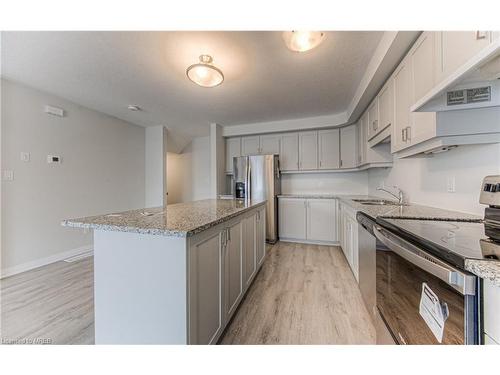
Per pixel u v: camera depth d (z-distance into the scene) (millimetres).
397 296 1033
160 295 1131
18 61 2064
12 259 2502
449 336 672
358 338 1463
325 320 1655
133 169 4184
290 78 2385
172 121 4035
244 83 2508
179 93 2789
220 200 2875
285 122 3922
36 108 2711
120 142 3908
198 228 1121
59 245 2963
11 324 1604
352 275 2447
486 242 790
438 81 1224
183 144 5250
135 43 1788
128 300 1200
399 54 1684
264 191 3867
